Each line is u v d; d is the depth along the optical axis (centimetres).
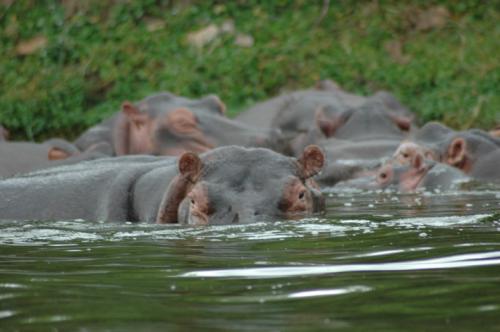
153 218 2131
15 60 5950
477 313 1055
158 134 4019
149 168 2361
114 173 2389
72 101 5544
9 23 6191
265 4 6262
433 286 1216
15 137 5378
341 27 6153
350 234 1722
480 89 5525
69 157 3869
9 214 2355
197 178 1984
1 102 5509
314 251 1527
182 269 1396
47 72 5784
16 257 1575
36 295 1214
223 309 1109
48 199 2367
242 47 5872
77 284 1295
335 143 4250
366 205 2520
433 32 6159
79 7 6262
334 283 1252
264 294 1192
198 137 3978
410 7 6291
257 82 5675
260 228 1800
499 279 1248
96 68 5788
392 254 1479
